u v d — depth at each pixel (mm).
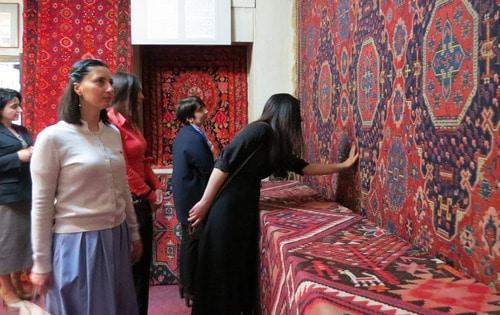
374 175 2076
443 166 1441
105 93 2000
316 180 3176
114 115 2611
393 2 1825
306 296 1188
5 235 3227
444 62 1430
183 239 3441
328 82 2881
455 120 1370
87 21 4168
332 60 2779
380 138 1992
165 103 4574
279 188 3291
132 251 2383
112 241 2066
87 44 4168
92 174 1986
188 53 4578
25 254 3332
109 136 2156
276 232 1893
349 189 2471
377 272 1317
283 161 2475
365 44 2166
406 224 1730
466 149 1311
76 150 1968
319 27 3117
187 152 3354
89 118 2051
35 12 4145
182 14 4043
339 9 2605
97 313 2002
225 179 2441
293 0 4086
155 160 4551
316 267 1367
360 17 2236
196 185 3371
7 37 4480
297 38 3975
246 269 2506
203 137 3477
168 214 4121
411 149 1677
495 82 1171
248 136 2367
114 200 2096
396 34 1800
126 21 4176
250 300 2564
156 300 3764
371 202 2123
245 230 2453
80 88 1979
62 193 1972
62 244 1962
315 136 3258
